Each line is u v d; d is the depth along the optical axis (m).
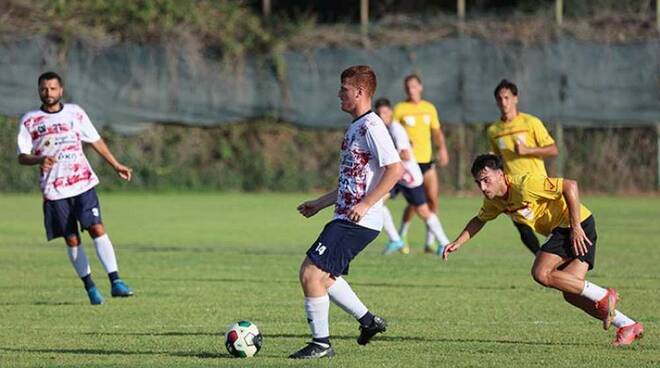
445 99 74.44
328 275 22.80
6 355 23.61
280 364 22.31
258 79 75.88
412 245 49.94
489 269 40.00
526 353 23.70
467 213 63.75
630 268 40.12
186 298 32.50
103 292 34.12
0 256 43.94
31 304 31.47
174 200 72.94
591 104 73.75
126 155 77.38
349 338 25.75
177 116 75.81
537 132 36.62
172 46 75.12
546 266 24.56
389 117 45.09
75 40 73.94
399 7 85.50
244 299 32.31
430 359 22.91
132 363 22.55
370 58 74.94
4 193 76.94
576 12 77.25
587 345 24.75
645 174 75.88
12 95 73.69
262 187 79.12
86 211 31.91
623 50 73.44
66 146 32.12
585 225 25.00
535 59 73.88
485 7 84.81
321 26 76.06
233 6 77.81
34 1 74.44
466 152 76.62
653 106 73.31
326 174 78.88
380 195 22.09
